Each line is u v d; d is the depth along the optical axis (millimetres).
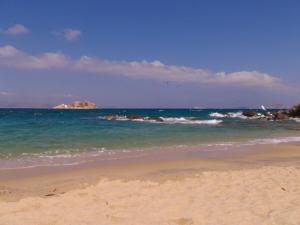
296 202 7992
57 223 6625
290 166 13148
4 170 12273
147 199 8234
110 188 9234
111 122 46219
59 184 9984
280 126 41344
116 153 16828
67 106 192250
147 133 28219
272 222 6738
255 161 14852
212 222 6742
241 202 7984
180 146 19859
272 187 9336
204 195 8578
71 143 20359
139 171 12242
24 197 8398
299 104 65375
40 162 14062
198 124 43375
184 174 11211
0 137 23156
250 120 57344
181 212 7312
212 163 14188
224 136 26703
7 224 6531
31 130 29703
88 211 7332
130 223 6676
